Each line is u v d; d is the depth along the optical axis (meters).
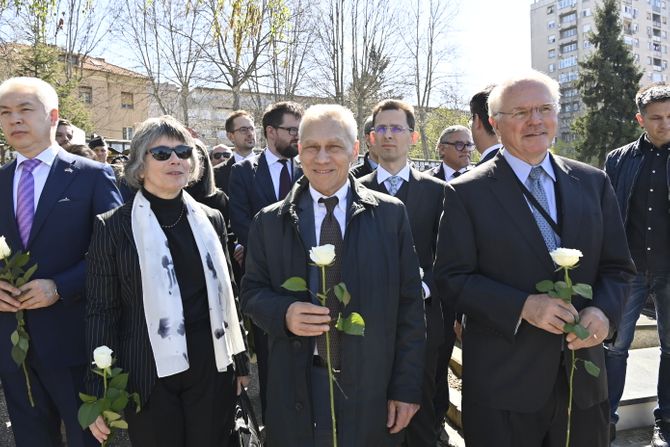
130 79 30.91
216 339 2.35
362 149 20.69
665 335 3.14
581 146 32.91
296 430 2.01
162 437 2.22
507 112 2.12
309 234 2.11
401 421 2.08
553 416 2.07
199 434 2.33
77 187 2.71
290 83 25.00
